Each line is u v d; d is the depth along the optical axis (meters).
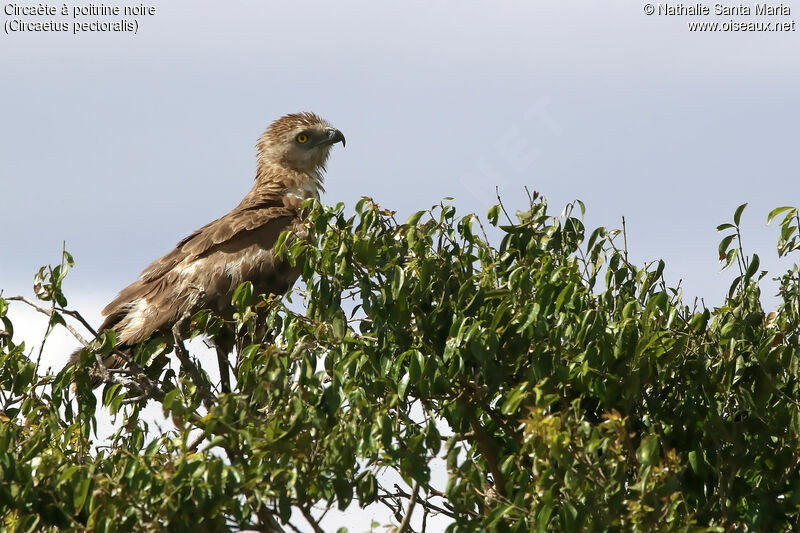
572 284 14.16
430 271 15.13
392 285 14.60
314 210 15.59
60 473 13.06
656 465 12.41
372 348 14.79
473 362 14.54
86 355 15.87
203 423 13.70
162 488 12.03
